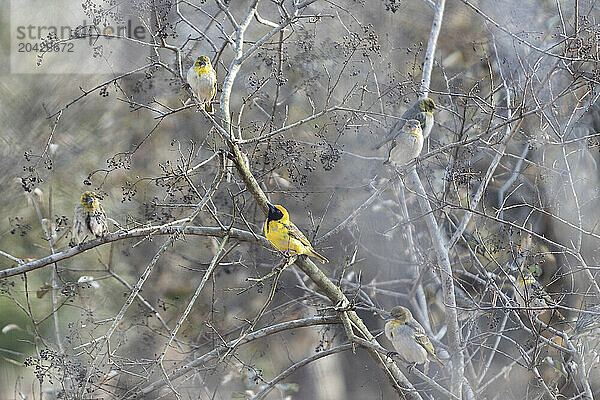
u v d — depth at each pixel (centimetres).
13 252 1574
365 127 1403
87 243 1089
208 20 1602
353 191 1487
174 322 1501
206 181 1487
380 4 1543
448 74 1545
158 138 1572
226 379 1356
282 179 1408
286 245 1087
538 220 1364
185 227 1062
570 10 1534
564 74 1410
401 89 1282
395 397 1548
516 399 1259
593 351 1159
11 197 1559
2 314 1580
